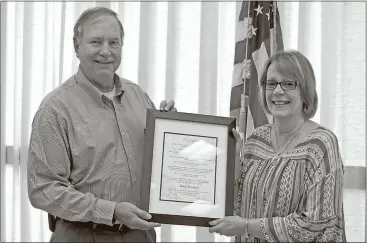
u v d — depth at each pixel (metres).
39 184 2.01
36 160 2.02
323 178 1.86
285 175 1.91
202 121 2.05
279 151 2.00
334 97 2.96
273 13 2.85
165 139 2.02
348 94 2.96
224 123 2.06
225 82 3.08
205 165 2.02
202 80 3.07
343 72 2.96
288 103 1.94
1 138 3.21
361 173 2.93
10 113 3.26
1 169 3.21
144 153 1.99
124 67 3.15
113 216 1.94
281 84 1.94
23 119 3.21
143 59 3.11
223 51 3.09
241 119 2.81
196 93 3.11
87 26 2.04
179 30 3.11
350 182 2.94
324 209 1.84
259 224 1.89
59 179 2.00
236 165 2.09
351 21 2.96
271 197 1.92
